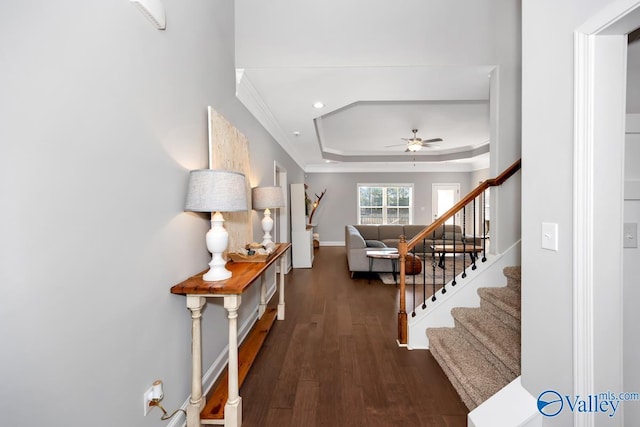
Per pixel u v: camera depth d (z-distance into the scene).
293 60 2.69
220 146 2.14
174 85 1.63
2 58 0.79
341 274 5.43
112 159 1.16
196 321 1.62
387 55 2.69
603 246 1.06
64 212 0.96
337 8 2.68
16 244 0.83
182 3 1.73
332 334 2.88
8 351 0.82
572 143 1.12
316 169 8.95
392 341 2.72
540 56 1.30
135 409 1.30
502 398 1.48
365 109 4.64
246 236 2.76
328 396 1.95
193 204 1.59
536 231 1.34
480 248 5.41
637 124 1.32
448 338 2.36
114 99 1.17
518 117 2.69
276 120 4.10
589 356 1.08
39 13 0.88
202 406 1.70
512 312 1.98
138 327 1.32
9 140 0.81
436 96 3.31
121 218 1.21
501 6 2.69
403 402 1.88
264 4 2.68
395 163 8.55
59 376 0.94
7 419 0.82
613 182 1.06
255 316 3.24
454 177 8.96
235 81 2.69
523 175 1.42
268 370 2.25
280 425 1.70
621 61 1.05
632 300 1.29
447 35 2.69
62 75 0.94
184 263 1.73
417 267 5.00
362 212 9.10
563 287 1.18
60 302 0.95
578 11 1.09
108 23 1.14
